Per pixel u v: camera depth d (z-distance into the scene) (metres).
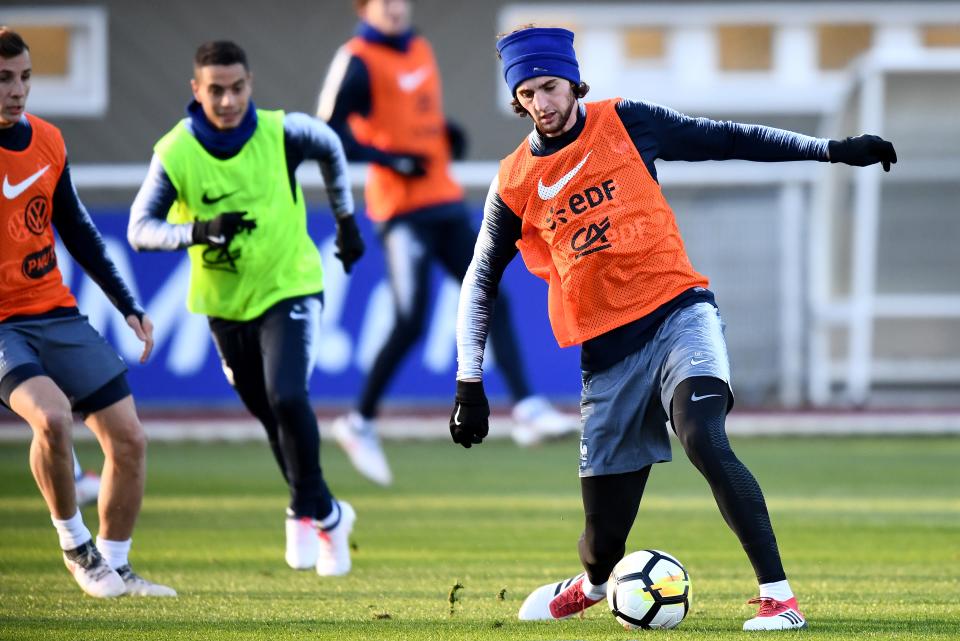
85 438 51.06
